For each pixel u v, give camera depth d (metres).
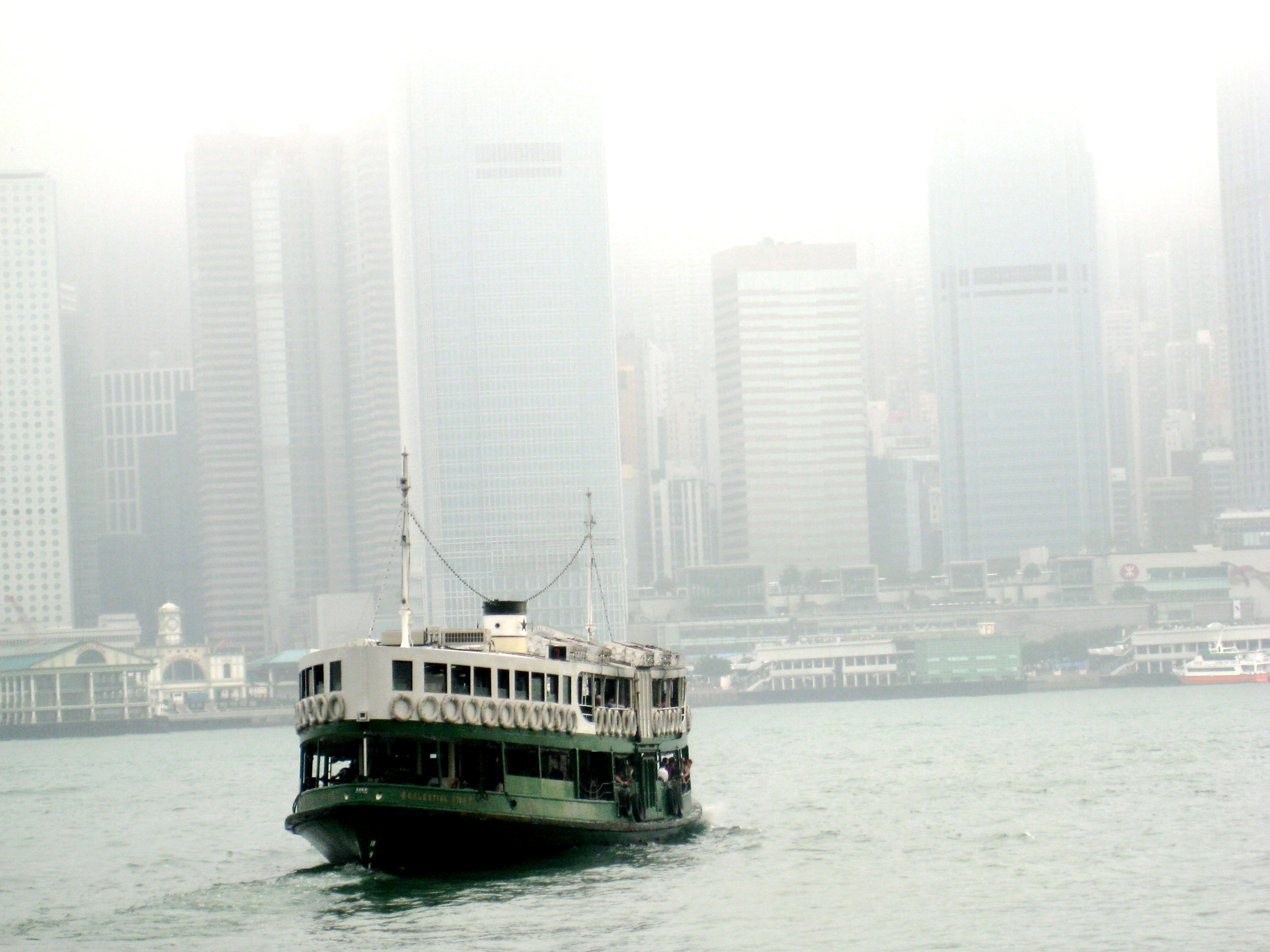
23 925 107.81
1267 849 123.81
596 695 116.25
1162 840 129.75
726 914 100.31
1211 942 92.12
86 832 176.38
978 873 115.62
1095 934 94.69
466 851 106.88
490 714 106.56
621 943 93.12
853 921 99.06
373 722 103.88
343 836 106.38
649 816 122.56
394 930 95.88
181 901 110.50
